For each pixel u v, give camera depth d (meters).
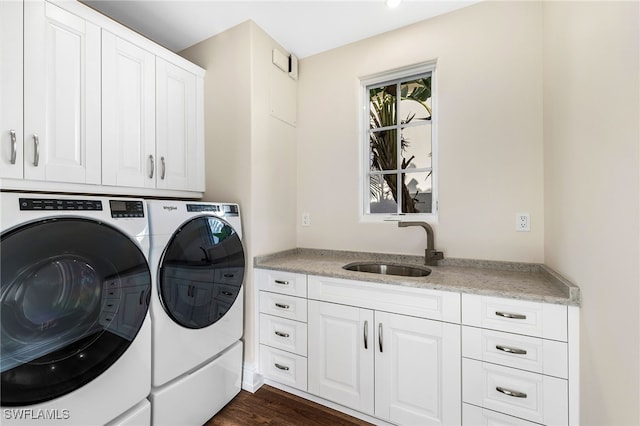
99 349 1.10
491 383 1.29
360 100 2.24
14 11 1.13
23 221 0.93
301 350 1.77
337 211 2.29
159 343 1.34
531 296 1.20
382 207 2.22
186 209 1.51
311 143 2.39
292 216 2.38
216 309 1.64
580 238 1.11
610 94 0.86
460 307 1.35
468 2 1.81
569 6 1.21
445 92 1.91
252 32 1.93
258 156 1.98
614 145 0.84
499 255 1.76
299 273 1.77
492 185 1.78
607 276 0.89
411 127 2.13
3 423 0.88
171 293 1.39
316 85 2.37
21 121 1.16
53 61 1.25
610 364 0.87
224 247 1.71
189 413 1.47
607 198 0.89
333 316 1.67
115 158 1.50
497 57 1.76
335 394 1.66
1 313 0.87
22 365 0.91
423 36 1.97
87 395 1.07
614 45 0.84
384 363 1.52
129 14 1.83
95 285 1.09
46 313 0.97
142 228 1.28
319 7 1.82
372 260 2.12
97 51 1.42
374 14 1.90
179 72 1.88
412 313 1.45
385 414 1.51
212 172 2.06
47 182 1.25
